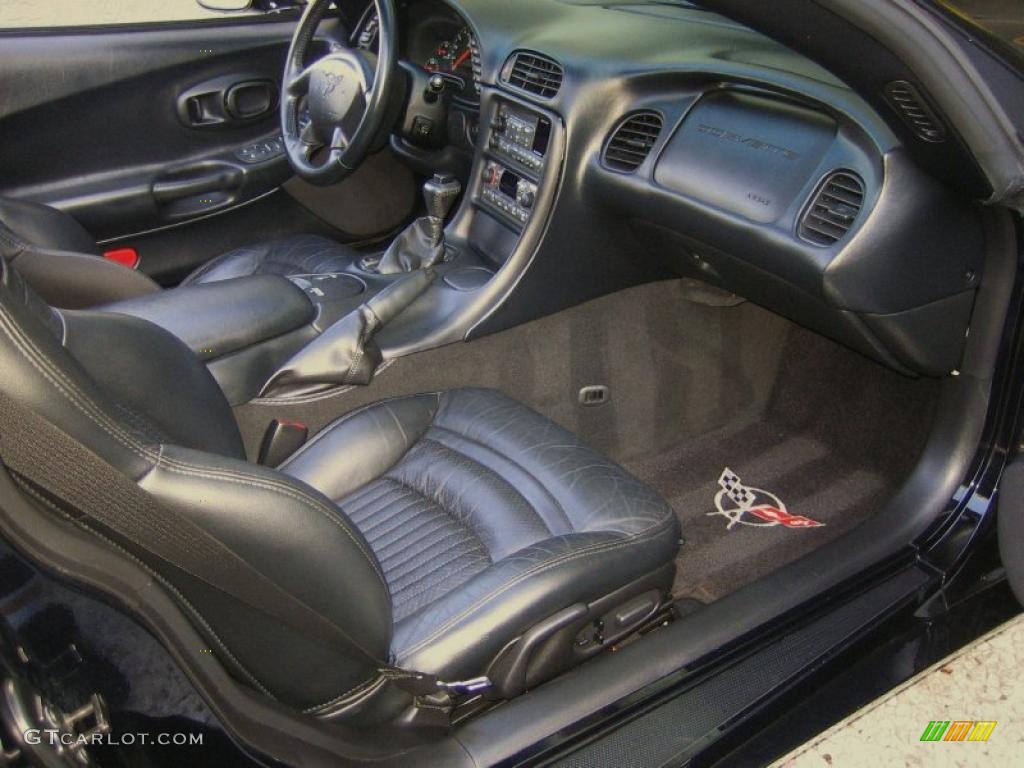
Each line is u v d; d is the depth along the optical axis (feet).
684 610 5.65
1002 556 4.88
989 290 4.80
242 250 7.38
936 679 5.44
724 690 4.15
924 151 4.06
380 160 8.75
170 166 7.91
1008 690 5.38
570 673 4.12
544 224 5.99
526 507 4.42
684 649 4.27
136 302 4.92
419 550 4.35
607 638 4.28
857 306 4.59
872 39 3.55
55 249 5.59
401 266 6.57
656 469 6.90
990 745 5.11
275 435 5.04
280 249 7.30
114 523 2.42
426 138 7.79
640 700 3.99
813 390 6.97
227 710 2.86
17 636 2.25
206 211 8.09
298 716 3.21
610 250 6.29
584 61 5.90
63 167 7.47
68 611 2.37
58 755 2.37
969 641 4.77
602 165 5.85
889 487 6.55
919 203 4.30
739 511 6.47
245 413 5.19
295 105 7.22
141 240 7.91
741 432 7.18
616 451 6.98
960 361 5.12
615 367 6.68
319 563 2.84
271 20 8.24
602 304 6.47
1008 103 3.67
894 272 4.47
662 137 5.56
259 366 5.16
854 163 4.44
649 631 4.77
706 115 5.40
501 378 6.23
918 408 6.30
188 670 2.69
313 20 7.09
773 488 6.66
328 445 4.93
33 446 2.21
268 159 8.24
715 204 5.14
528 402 6.45
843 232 4.48
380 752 3.45
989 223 4.61
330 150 6.92
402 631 3.81
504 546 4.23
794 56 5.10
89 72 7.32
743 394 7.22
